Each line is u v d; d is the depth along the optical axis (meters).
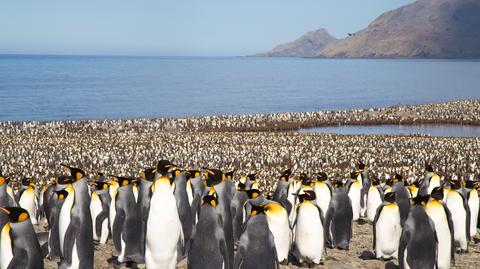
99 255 12.41
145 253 9.91
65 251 9.59
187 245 11.45
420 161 40.41
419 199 10.01
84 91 149.25
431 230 9.88
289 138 52.31
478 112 79.19
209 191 10.38
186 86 180.50
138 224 11.02
